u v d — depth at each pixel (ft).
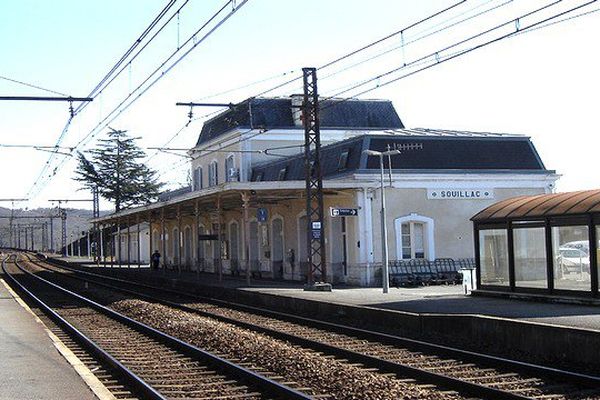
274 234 125.08
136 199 253.03
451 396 32.42
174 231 188.44
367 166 102.89
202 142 167.43
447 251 106.22
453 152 108.58
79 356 46.01
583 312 51.70
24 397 29.76
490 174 108.99
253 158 142.72
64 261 256.93
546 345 42.04
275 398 32.63
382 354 45.14
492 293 67.21
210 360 42.06
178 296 103.40
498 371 38.34
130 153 251.19
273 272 124.16
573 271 58.54
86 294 109.19
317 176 90.99
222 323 64.28
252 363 42.09
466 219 107.65
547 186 112.47
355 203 101.91
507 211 65.31
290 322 65.98
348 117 152.25
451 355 43.32
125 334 58.44
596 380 33.19
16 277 160.76
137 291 116.98
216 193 102.58
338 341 52.08
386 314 58.90
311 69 90.89
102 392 30.78
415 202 104.73
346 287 97.71
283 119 147.43
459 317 50.57
